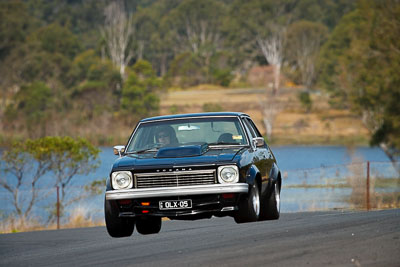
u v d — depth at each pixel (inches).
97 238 1486.2
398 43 6589.6
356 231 1058.1
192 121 1416.1
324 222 1261.1
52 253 1175.6
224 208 1255.5
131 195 1256.8
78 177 5059.1
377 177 3464.6
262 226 1239.5
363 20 7431.1
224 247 983.0
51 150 3742.6
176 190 1243.2
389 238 956.0
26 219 3090.6
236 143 1375.5
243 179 1264.8
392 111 6609.3
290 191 3686.0
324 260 821.9
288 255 868.6
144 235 1369.3
